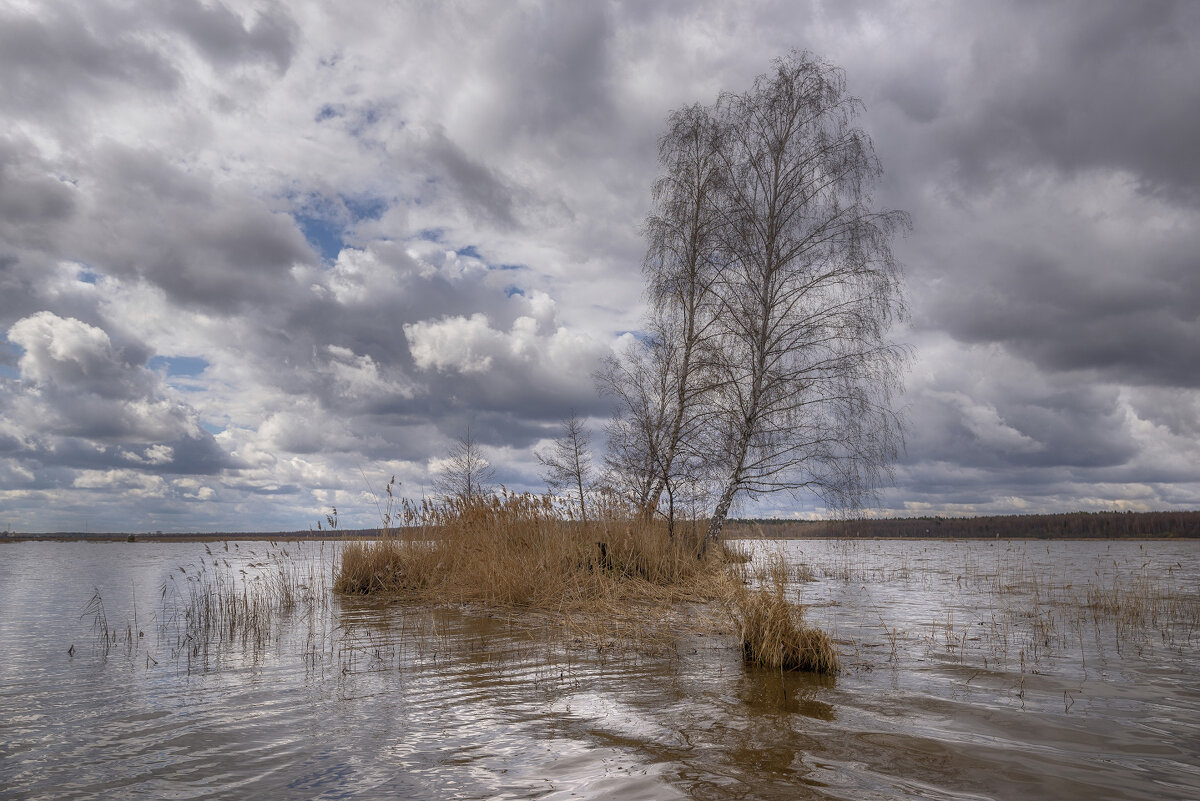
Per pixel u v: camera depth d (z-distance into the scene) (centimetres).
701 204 2000
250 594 1342
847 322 1725
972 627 949
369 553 1552
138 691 619
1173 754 434
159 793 380
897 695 580
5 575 2238
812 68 1836
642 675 664
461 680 650
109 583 1850
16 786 393
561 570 1315
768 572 898
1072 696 576
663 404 1984
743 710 536
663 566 1420
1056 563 2570
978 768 408
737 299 1856
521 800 362
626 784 384
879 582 1747
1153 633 902
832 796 365
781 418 1752
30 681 662
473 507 1633
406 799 367
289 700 583
